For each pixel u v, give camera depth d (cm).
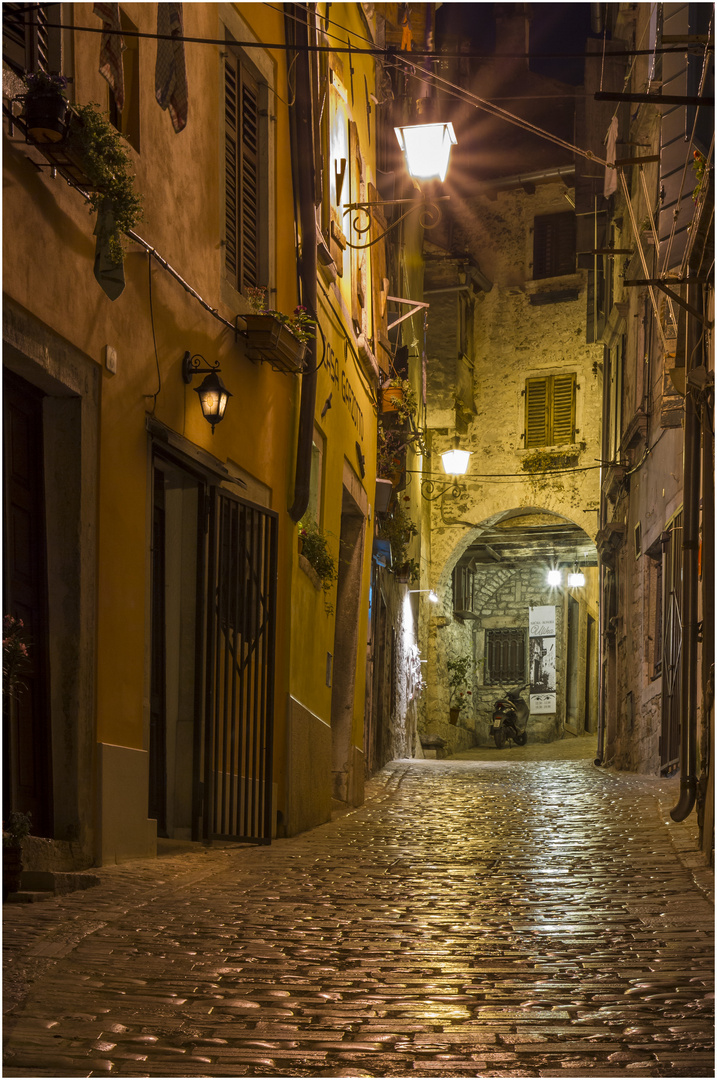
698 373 938
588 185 2500
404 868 784
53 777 659
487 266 3070
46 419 671
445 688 3091
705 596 942
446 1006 429
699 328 1001
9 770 612
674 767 1552
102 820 678
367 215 1578
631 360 2056
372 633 1861
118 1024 391
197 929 539
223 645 922
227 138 972
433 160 1122
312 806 1123
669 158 1160
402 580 2214
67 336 647
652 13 1489
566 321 2973
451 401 2953
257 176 1035
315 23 1106
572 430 2927
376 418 1695
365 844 935
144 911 571
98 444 691
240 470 953
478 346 3061
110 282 648
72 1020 392
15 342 585
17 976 434
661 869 777
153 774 852
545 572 3600
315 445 1199
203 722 870
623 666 2103
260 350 960
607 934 561
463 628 3484
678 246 1177
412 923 582
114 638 709
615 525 2084
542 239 3027
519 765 2200
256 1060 364
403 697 2475
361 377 1530
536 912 618
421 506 2822
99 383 693
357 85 1539
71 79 654
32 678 646
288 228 1085
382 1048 379
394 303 2123
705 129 1002
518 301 3031
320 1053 372
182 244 836
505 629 3628
